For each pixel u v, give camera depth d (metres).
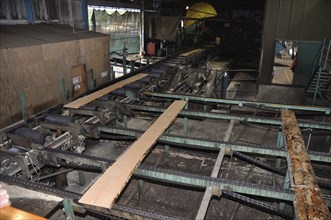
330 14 12.14
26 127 4.82
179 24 18.73
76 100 6.01
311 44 12.84
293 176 3.29
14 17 7.76
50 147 4.23
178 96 6.82
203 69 11.47
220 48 20.53
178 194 5.27
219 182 3.20
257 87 13.02
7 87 5.60
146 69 9.68
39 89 6.45
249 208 4.96
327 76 11.66
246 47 20.58
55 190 3.09
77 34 8.30
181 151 6.62
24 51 5.89
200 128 7.65
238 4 24.77
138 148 3.93
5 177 3.39
